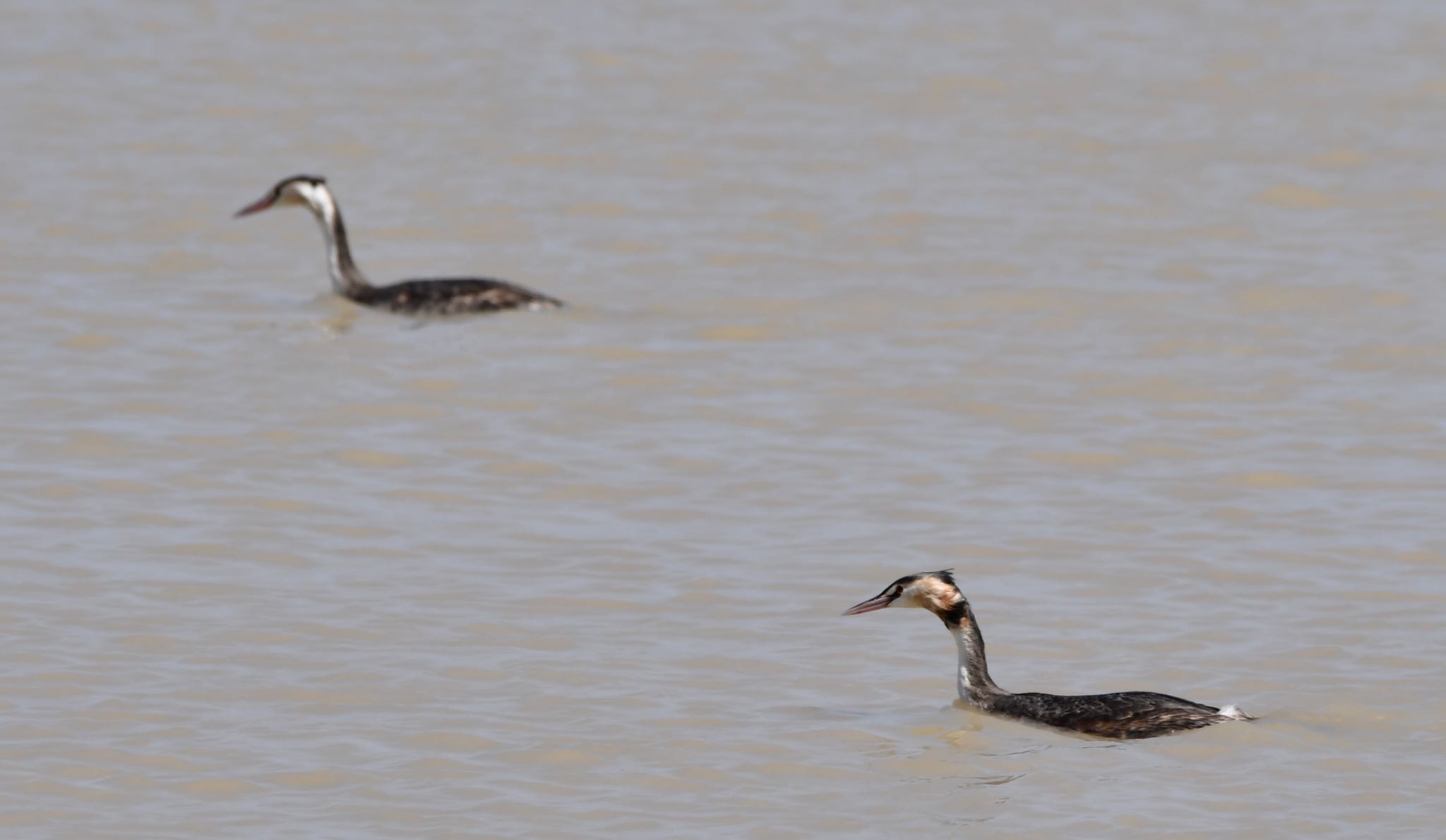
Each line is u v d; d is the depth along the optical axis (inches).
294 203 1312.7
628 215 1553.9
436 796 616.1
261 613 780.6
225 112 1888.5
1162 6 2342.5
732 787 625.3
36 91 1952.5
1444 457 992.9
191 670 721.0
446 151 1749.5
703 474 970.1
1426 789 619.5
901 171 1688.0
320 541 868.0
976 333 1232.8
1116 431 1039.0
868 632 772.6
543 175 1673.2
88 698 691.4
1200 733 663.1
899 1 2359.7
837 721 682.2
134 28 2222.0
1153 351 1190.3
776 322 1259.8
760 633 769.6
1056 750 655.8
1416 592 808.3
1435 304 1293.1
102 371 1133.7
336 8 2319.1
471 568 837.2
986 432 1038.4
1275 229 1504.7
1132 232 1496.1
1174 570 837.2
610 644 754.2
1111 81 2009.1
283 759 644.1
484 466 978.7
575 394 1103.6
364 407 1073.5
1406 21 2265.0
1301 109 1904.5
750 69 2052.2
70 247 1440.7
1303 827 592.7
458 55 2110.0
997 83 2000.5
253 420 1047.0
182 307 1289.4
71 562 832.9
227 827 593.3
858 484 954.7
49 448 991.0
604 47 2139.5
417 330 1242.0
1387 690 706.2
